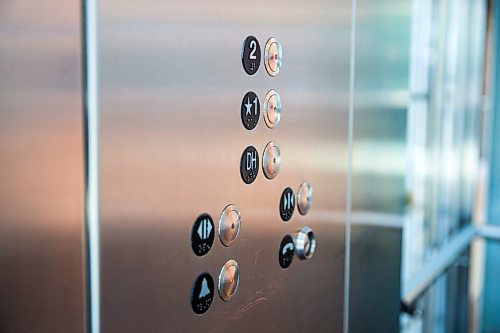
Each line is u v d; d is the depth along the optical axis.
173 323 0.62
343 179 0.95
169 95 0.59
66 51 0.50
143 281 0.58
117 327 0.55
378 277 1.14
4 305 0.53
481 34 3.68
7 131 0.52
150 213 0.58
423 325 3.13
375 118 1.05
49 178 0.52
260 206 0.75
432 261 3.15
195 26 0.62
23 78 0.51
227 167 0.68
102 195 0.53
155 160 0.58
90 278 0.53
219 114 0.66
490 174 3.90
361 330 1.09
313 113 0.85
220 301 0.69
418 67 3.02
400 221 1.23
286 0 0.77
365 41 0.99
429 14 3.04
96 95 0.52
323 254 0.91
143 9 0.55
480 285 3.92
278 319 0.81
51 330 0.52
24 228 0.52
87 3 0.51
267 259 0.77
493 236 3.83
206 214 0.65
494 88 3.83
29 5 0.50
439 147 3.38
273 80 0.75
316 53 0.85
